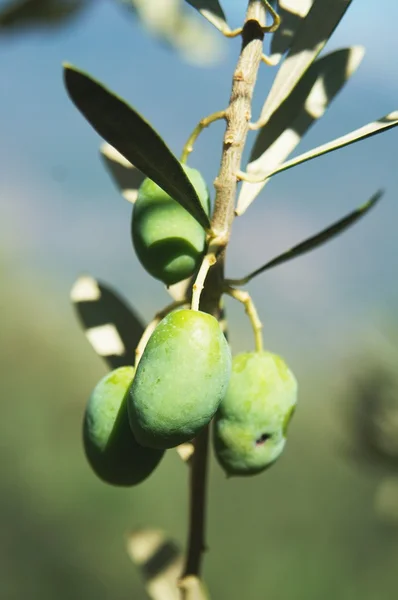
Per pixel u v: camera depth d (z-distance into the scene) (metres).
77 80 0.18
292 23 0.22
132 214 0.22
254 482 0.98
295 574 0.91
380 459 0.31
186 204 0.20
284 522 0.93
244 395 0.22
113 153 0.25
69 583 1.00
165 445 0.20
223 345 0.20
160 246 0.21
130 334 0.24
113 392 0.22
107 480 0.22
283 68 0.22
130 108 0.18
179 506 1.05
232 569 0.94
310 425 1.01
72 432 1.10
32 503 1.02
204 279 0.21
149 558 0.25
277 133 0.23
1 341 1.13
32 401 1.11
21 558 1.00
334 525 0.90
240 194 0.22
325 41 0.22
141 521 1.03
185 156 0.22
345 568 0.81
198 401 0.20
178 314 0.20
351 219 0.21
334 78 0.24
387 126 0.20
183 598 0.23
